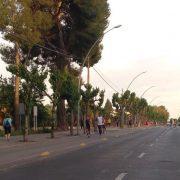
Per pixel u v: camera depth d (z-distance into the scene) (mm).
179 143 36344
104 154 25047
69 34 60250
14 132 48656
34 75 37062
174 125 139000
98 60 65625
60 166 18719
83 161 20922
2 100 59031
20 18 50281
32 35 51750
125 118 110250
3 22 49000
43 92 38969
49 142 35688
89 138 43469
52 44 60812
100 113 68625
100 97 66500
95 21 58750
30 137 43562
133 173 16125
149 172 16453
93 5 57594
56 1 58438
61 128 61594
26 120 37000
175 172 16500
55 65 61844
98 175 15562
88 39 59406
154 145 33500
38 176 15445
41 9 57281
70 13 59312
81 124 68000
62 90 45656
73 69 65188
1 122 60625
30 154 23703
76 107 49625
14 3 49750
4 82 59156
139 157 22938
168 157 22938
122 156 23594
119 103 94500
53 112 42906
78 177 15070
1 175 15766
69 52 61719
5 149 27625
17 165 19109
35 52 60312
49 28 55688
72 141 37438
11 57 59875
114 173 16125
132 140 41438
